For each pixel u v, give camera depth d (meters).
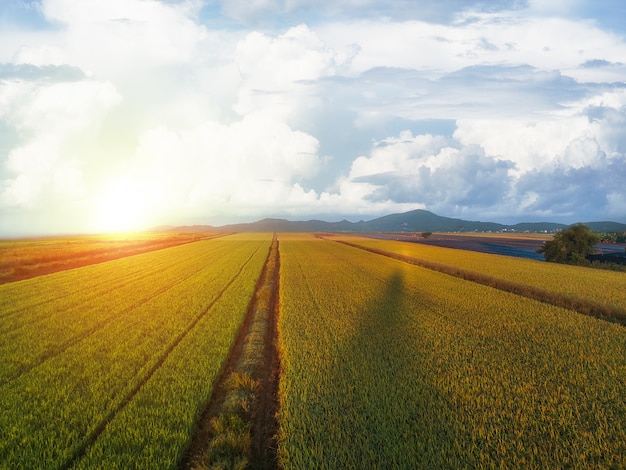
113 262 49.53
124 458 8.17
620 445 8.80
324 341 15.97
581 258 52.62
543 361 13.95
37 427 9.34
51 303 23.08
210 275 36.12
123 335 16.53
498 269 42.16
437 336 16.75
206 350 14.65
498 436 9.06
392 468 7.91
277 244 101.94
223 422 9.95
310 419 9.71
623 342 16.31
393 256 62.25
